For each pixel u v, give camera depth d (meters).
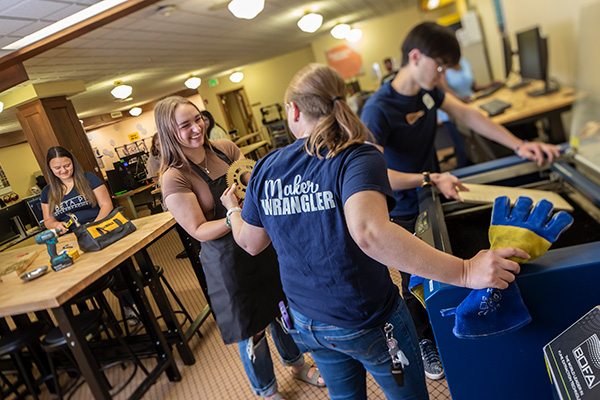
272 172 1.05
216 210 1.81
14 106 6.14
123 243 2.42
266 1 5.06
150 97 12.82
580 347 0.85
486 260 0.93
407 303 1.96
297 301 1.11
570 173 1.65
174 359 2.79
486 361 1.11
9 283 2.28
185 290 4.01
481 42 6.43
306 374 2.16
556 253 1.05
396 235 0.86
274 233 1.07
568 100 3.27
